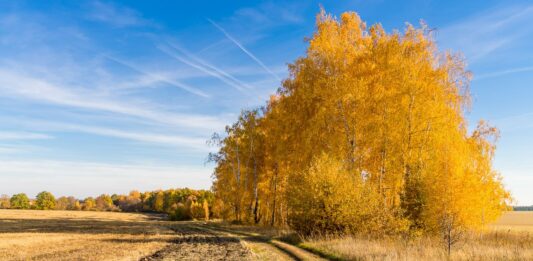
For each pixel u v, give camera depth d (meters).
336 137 29.42
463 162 19.61
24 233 37.44
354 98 28.22
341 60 30.12
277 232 32.47
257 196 46.75
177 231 40.22
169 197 140.00
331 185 25.94
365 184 26.52
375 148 28.52
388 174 27.92
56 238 31.50
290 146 36.50
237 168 49.16
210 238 30.48
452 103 29.05
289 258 18.48
